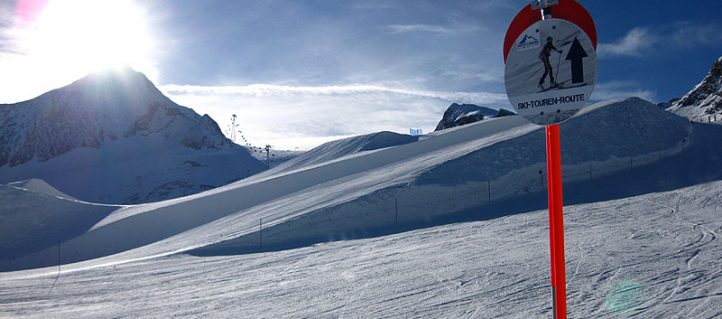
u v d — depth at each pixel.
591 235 17.58
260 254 28.98
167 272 23.73
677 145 48.56
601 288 9.20
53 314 15.23
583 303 8.27
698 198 28.97
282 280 17.77
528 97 3.58
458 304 9.95
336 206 39.38
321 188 54.00
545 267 12.71
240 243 34.78
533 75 3.56
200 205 60.12
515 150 49.16
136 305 15.55
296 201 48.62
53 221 70.56
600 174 44.00
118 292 18.81
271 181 64.38
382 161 63.31
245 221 44.59
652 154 46.84
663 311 7.25
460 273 13.38
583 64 3.42
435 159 53.50
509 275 12.19
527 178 44.53
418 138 85.31
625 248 13.55
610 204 30.41
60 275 24.41
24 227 68.12
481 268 13.67
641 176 41.56
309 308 11.70
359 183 49.81
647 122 53.00
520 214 33.31
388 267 16.98
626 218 24.27
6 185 78.50
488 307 9.34
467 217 36.50
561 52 3.48
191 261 28.39
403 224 37.03
